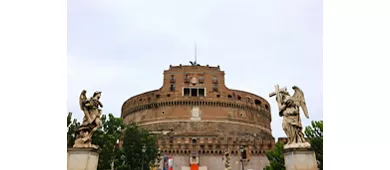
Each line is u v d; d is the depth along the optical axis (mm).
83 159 16250
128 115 116188
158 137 96625
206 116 104500
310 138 41344
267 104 122000
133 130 71125
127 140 70188
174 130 101812
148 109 109750
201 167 88938
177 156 90125
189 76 109562
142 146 69312
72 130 45906
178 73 110125
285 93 17219
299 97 17016
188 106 105375
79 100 17203
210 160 90125
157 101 108375
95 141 52125
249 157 90562
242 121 108000
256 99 117250
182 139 92875
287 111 16828
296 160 15914
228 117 106062
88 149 16391
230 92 110250
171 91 107938
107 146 53312
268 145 92875
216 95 107750
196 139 93375
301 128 16578
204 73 110062
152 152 72500
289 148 16219
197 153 90000
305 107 16828
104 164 52719
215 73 110812
